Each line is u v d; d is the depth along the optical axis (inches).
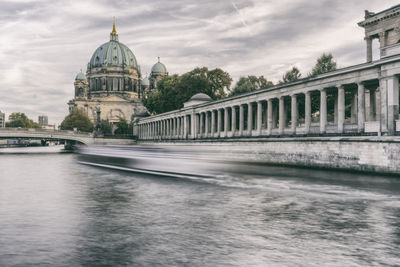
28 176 1729.8
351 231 676.7
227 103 3302.2
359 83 1902.1
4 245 593.9
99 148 3907.5
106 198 1056.8
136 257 535.5
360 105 1895.9
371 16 2800.2
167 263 510.6
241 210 869.2
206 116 3814.0
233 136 3159.5
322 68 3334.2
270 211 856.3
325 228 697.6
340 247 581.3
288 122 3309.5
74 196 1096.8
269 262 513.7
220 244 595.8
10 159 3289.9
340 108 2028.8
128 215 818.2
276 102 3029.0
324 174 1604.3
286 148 2064.5
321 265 503.2
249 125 2910.9
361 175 1542.8
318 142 1855.3
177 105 4933.6
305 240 618.2
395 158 1469.0
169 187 1286.9
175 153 2142.0
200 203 965.2
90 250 567.8
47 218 789.9
